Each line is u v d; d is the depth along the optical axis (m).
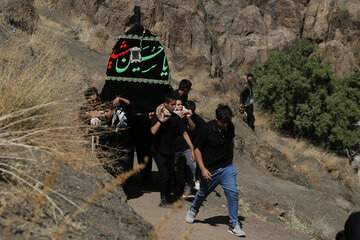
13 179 3.43
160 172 5.91
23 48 8.56
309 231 7.22
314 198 10.79
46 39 10.59
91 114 5.39
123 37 6.81
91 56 13.05
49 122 4.61
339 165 15.81
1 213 2.95
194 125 6.27
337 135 16.81
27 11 11.22
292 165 13.55
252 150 12.38
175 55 17.59
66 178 3.98
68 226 3.23
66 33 14.26
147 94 6.68
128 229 3.67
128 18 17.22
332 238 7.24
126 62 6.76
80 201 3.69
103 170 5.04
